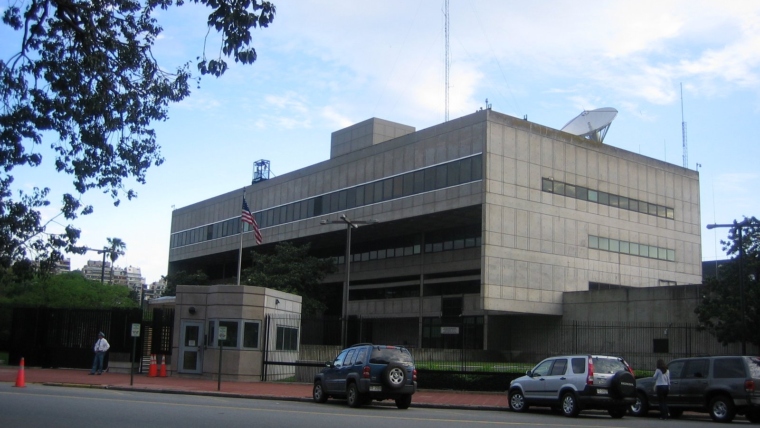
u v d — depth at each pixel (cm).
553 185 5878
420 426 1612
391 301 6700
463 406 2447
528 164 5731
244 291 3319
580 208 6041
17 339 3791
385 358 2236
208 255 8831
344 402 2480
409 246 6794
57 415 1623
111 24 1592
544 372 2289
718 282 3516
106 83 1574
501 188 5512
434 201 5794
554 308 5656
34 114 1508
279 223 7525
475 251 6075
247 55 1388
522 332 5841
